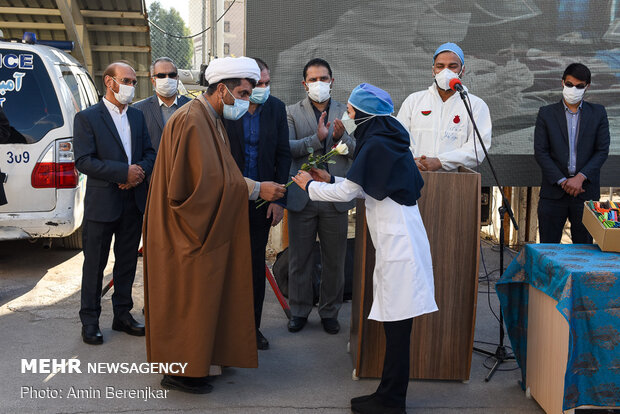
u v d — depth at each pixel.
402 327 2.95
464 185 3.35
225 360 3.26
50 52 5.41
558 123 4.68
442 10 5.34
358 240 3.64
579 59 5.45
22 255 6.03
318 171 3.37
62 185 5.02
